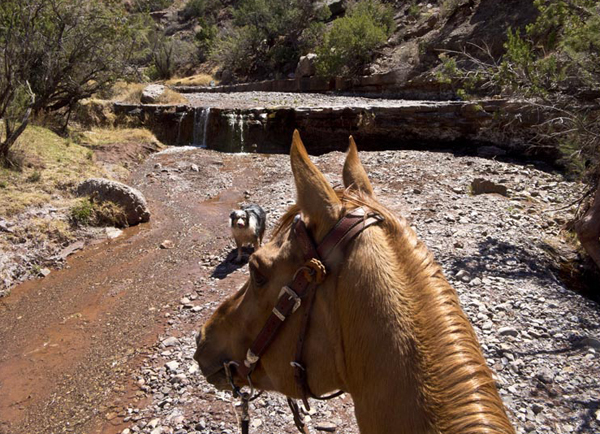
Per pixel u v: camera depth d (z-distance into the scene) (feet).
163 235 34.81
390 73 83.87
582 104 30.78
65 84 57.72
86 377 19.43
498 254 25.91
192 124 66.54
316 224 5.50
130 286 27.40
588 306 20.86
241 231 27.48
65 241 33.63
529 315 19.99
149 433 15.25
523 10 75.97
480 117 51.88
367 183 6.28
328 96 86.69
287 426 14.83
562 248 28.09
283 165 51.16
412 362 4.59
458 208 33.35
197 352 6.99
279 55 122.83
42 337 23.22
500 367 16.66
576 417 14.23
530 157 48.11
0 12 47.93
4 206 34.04
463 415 4.18
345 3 131.85
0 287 28.43
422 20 96.58
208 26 162.50
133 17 61.05
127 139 59.47
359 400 4.91
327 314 5.26
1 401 18.84
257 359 5.91
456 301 5.03
